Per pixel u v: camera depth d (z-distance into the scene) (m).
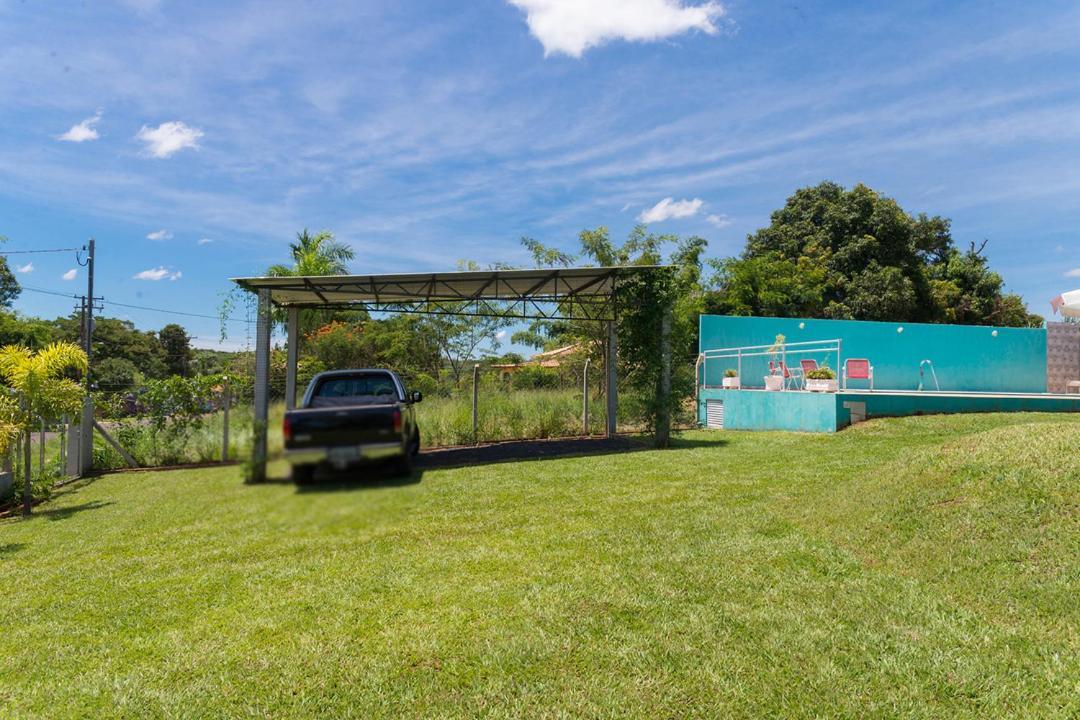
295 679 3.46
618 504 7.21
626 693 3.21
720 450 11.49
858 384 20.84
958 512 5.29
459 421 15.11
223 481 10.27
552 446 13.34
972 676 3.24
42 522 8.14
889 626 3.81
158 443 13.40
